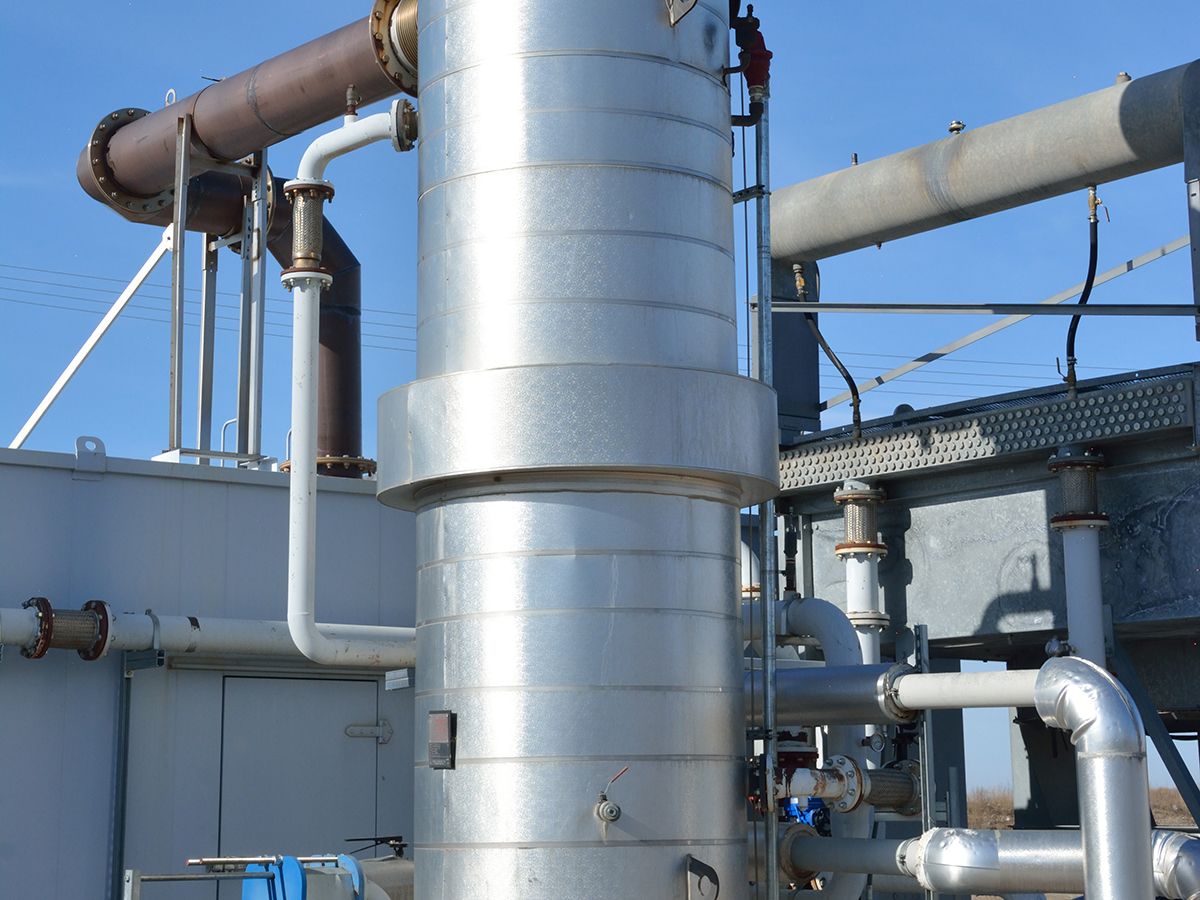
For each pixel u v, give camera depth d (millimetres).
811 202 17062
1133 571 14609
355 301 17766
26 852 12516
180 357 15336
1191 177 14031
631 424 9281
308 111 15234
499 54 9797
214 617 13531
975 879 9773
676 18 9852
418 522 10078
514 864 9039
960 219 16266
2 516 12797
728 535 9922
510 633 9273
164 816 13141
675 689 9352
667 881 9109
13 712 12609
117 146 16875
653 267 9617
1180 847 9273
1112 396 14398
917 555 16609
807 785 10242
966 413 15812
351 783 14172
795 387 17938
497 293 9562
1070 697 9305
